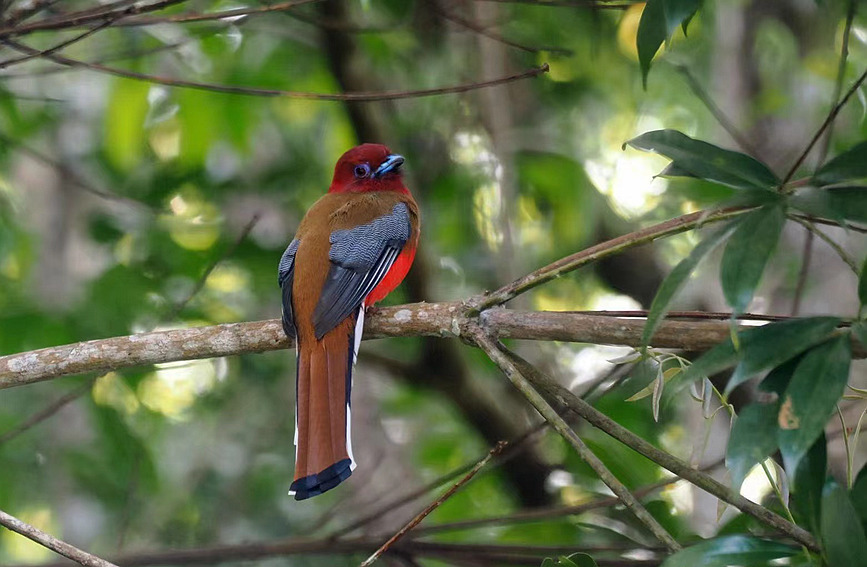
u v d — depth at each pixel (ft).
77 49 42.88
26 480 42.47
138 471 38.55
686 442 37.68
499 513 41.50
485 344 21.97
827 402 15.88
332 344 24.95
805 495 17.24
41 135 48.65
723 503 21.25
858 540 16.30
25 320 37.78
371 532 44.60
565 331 21.99
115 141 43.29
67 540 43.80
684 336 20.93
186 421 48.78
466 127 43.37
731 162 18.30
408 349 45.70
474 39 42.14
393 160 31.96
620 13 42.09
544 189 44.42
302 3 25.05
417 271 39.68
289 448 48.34
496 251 42.47
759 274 16.49
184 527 45.68
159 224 44.14
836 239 39.01
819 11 38.09
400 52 43.04
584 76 45.01
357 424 49.03
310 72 43.39
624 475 31.22
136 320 40.19
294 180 46.52
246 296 46.32
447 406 45.78
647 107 46.93
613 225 45.70
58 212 52.37
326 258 26.86
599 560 31.32
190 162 44.86
